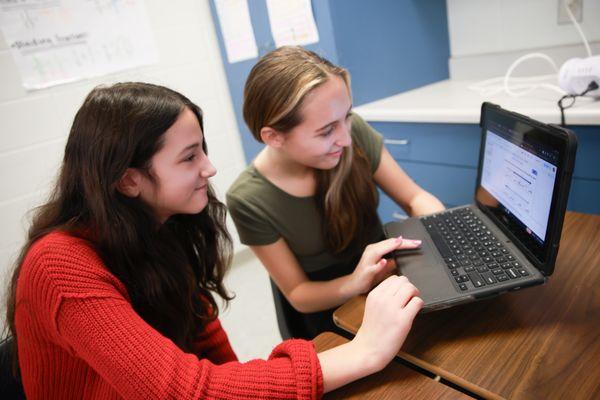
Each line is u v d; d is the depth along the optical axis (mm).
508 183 734
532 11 1663
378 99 1828
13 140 1800
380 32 1756
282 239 1061
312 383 559
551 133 584
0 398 734
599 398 474
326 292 909
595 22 1510
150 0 2053
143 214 693
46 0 1784
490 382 527
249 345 1854
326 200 1020
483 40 1875
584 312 606
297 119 834
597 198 1239
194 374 556
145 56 2080
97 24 1924
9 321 739
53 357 661
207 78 2301
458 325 632
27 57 1778
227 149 2455
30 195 1872
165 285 755
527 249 650
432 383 559
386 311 599
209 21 2252
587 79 1189
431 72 1984
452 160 1528
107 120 627
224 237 952
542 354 549
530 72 1734
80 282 587
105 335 560
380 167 1190
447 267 692
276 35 1889
